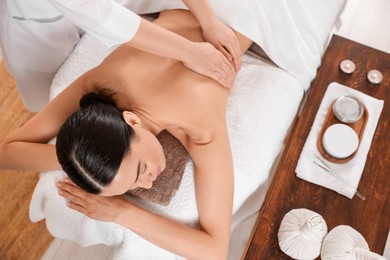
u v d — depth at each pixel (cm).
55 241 151
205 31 113
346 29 191
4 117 172
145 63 104
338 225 108
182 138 108
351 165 114
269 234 106
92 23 87
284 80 126
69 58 127
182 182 108
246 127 118
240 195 114
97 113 83
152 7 125
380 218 109
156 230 99
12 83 178
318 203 110
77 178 83
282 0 120
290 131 147
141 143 88
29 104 156
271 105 121
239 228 151
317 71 136
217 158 101
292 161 116
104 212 99
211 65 104
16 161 105
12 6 109
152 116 102
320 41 131
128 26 89
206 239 99
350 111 118
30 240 151
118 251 111
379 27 192
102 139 80
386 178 113
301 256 101
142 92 102
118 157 81
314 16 130
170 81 104
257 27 121
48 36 121
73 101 104
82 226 111
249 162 115
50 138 109
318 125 120
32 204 116
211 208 100
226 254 101
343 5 160
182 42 98
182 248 99
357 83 126
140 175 89
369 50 130
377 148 117
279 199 111
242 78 125
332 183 112
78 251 150
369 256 98
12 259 149
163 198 104
